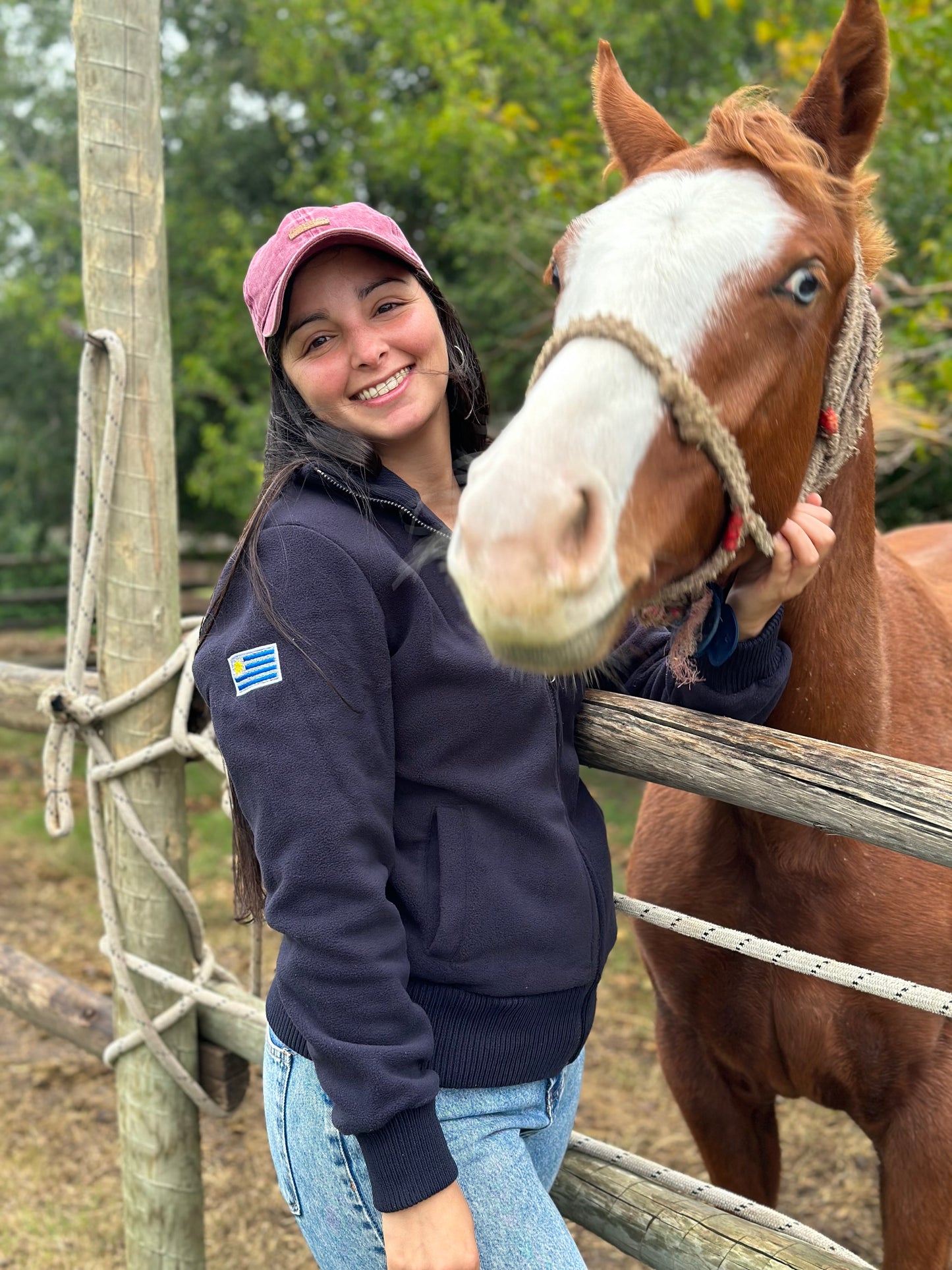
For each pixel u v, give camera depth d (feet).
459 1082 3.48
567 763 3.93
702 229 3.17
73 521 5.82
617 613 2.81
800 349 3.31
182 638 6.10
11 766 20.88
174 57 36.27
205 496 29.66
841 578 4.35
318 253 3.75
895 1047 4.76
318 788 3.23
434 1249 3.16
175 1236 6.43
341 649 3.32
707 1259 4.16
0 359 38.75
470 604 2.67
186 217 34.24
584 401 2.87
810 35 14.82
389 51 25.50
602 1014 11.12
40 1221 8.28
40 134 41.75
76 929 13.24
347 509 3.56
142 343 5.57
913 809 3.25
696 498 3.09
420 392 3.88
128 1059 6.30
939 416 10.14
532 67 21.71
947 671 5.34
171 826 6.01
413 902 3.52
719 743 3.71
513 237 22.33
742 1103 5.62
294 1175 3.68
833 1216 8.11
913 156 16.52
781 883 4.78
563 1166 4.72
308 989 3.23
